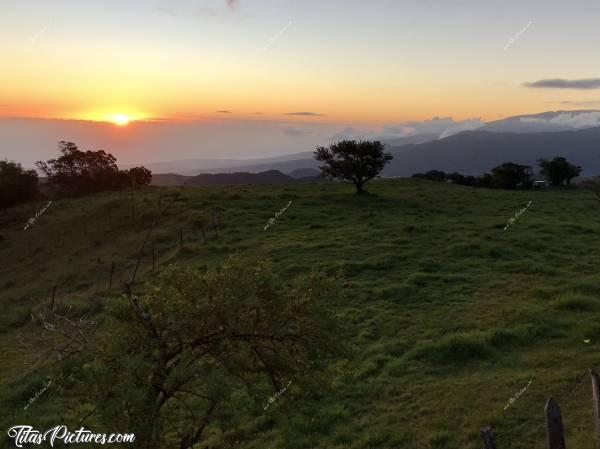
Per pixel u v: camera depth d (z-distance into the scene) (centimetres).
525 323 2417
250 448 1736
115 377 1026
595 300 2592
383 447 1636
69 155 10175
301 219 5384
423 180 9188
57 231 6456
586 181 4841
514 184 10481
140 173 9825
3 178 8969
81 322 1212
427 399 1883
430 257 3644
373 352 2322
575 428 1535
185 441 1156
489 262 3497
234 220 5378
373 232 4488
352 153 6906
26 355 2644
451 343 2233
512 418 1658
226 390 1070
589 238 4188
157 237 5153
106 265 4753
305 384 1206
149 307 1156
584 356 2025
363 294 3006
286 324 1153
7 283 5125
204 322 1119
